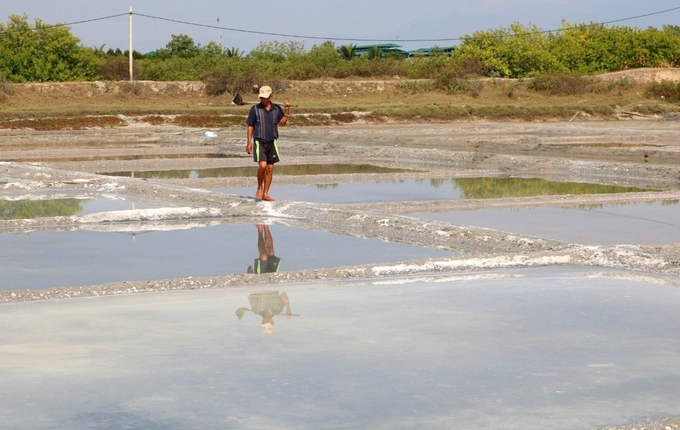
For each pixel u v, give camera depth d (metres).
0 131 35.31
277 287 7.36
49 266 8.20
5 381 4.78
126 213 11.34
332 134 31.44
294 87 54.56
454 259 8.35
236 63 58.72
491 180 17.28
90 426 4.16
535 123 44.44
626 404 4.49
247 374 4.93
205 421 4.23
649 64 67.75
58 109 41.50
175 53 84.19
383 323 6.10
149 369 5.01
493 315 6.36
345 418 4.27
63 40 52.62
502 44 63.97
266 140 12.58
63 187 15.15
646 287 7.39
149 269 8.08
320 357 5.26
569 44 69.38
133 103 48.44
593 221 11.44
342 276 7.78
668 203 13.47
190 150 25.80
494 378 4.89
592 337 5.77
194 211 11.66
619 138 30.03
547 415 4.32
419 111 44.94
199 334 5.78
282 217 11.74
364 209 12.52
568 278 7.79
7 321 6.11
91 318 6.22
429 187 15.80
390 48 96.44
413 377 4.89
